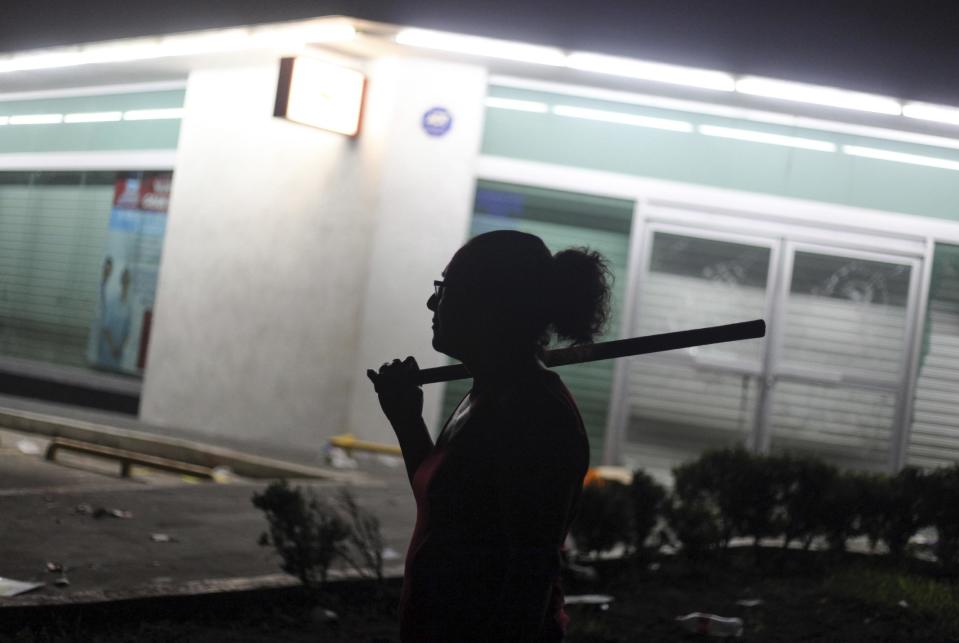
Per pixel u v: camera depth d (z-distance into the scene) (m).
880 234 12.45
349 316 12.96
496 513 2.00
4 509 7.11
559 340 2.21
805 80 11.30
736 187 12.52
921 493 7.79
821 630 5.84
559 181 12.63
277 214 13.66
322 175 13.29
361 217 12.94
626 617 5.96
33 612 4.82
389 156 12.80
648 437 12.50
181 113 15.49
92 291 16.42
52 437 13.50
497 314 2.10
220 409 13.88
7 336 17.42
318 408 13.09
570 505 2.00
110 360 15.99
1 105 18.31
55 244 17.08
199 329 14.21
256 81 14.11
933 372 12.51
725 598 6.53
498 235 2.17
